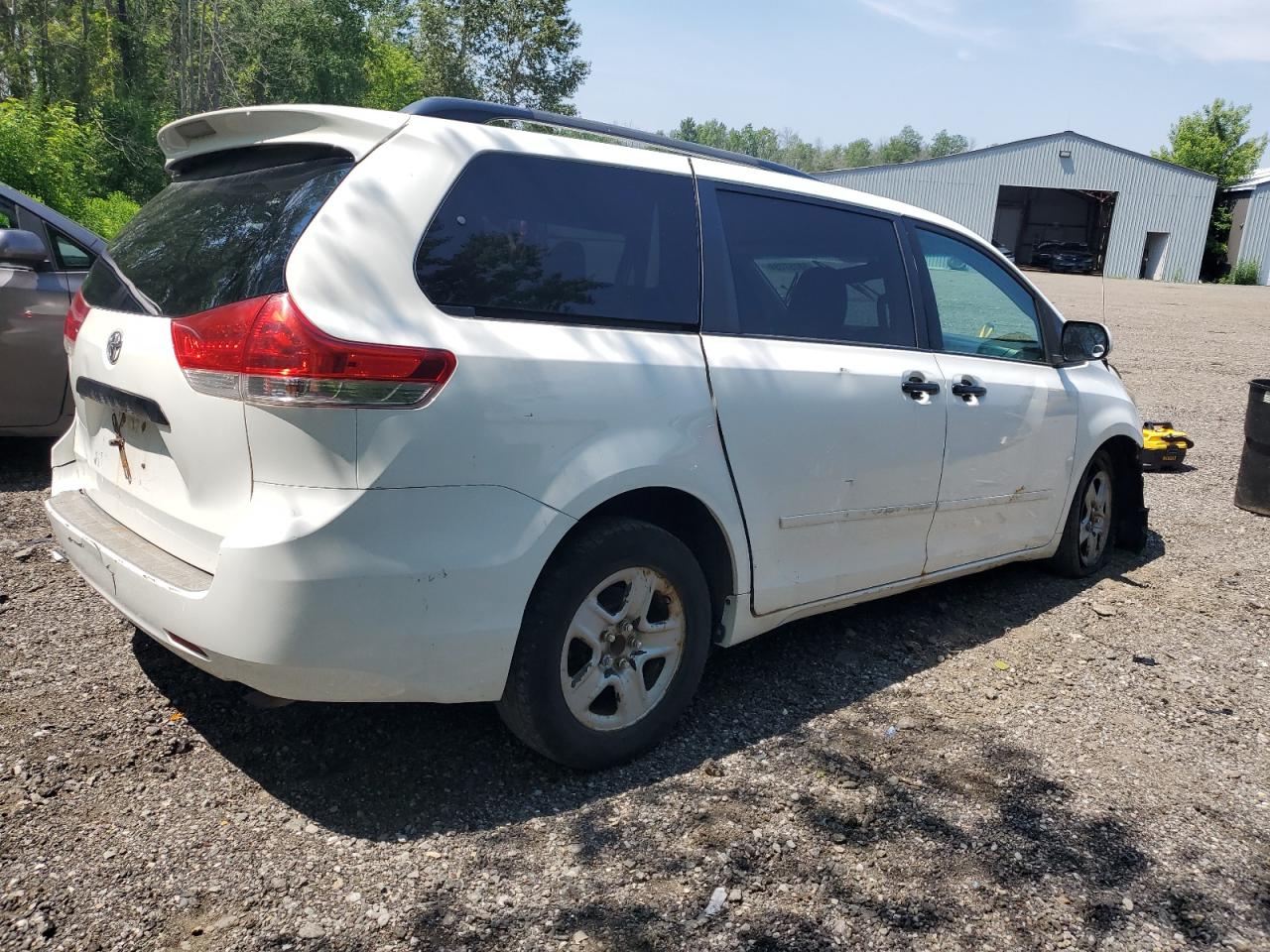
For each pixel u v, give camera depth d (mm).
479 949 2350
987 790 3191
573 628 2928
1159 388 12805
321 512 2475
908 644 4352
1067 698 3922
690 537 3424
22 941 2264
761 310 3504
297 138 2865
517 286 2838
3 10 36969
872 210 4059
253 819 2781
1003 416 4398
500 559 2697
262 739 3189
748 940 2439
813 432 3525
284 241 2607
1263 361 16000
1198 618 4875
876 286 3996
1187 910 2658
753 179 3615
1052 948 2480
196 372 2625
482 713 3447
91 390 3234
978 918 2570
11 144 18453
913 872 2744
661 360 3092
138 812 2771
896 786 3178
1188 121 62281
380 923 2414
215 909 2418
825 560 3723
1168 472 8164
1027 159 49531
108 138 34469
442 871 2621
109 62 40844
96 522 3150
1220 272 51656
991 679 4051
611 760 3117
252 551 2463
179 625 2617
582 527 2955
